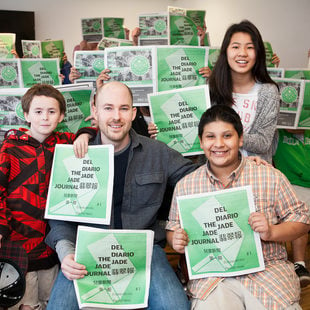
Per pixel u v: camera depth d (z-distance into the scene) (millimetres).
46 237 1758
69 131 2150
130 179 1812
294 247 2299
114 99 1706
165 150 1904
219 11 7230
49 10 7977
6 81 2688
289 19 5918
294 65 5973
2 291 1733
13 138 1811
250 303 1527
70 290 1578
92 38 4395
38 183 1791
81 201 1731
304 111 2494
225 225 1575
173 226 1724
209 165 1731
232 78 2191
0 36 3082
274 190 1618
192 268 1599
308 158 2654
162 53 2145
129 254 1589
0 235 1656
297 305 1499
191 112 2033
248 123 2148
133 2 8516
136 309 1658
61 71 4047
